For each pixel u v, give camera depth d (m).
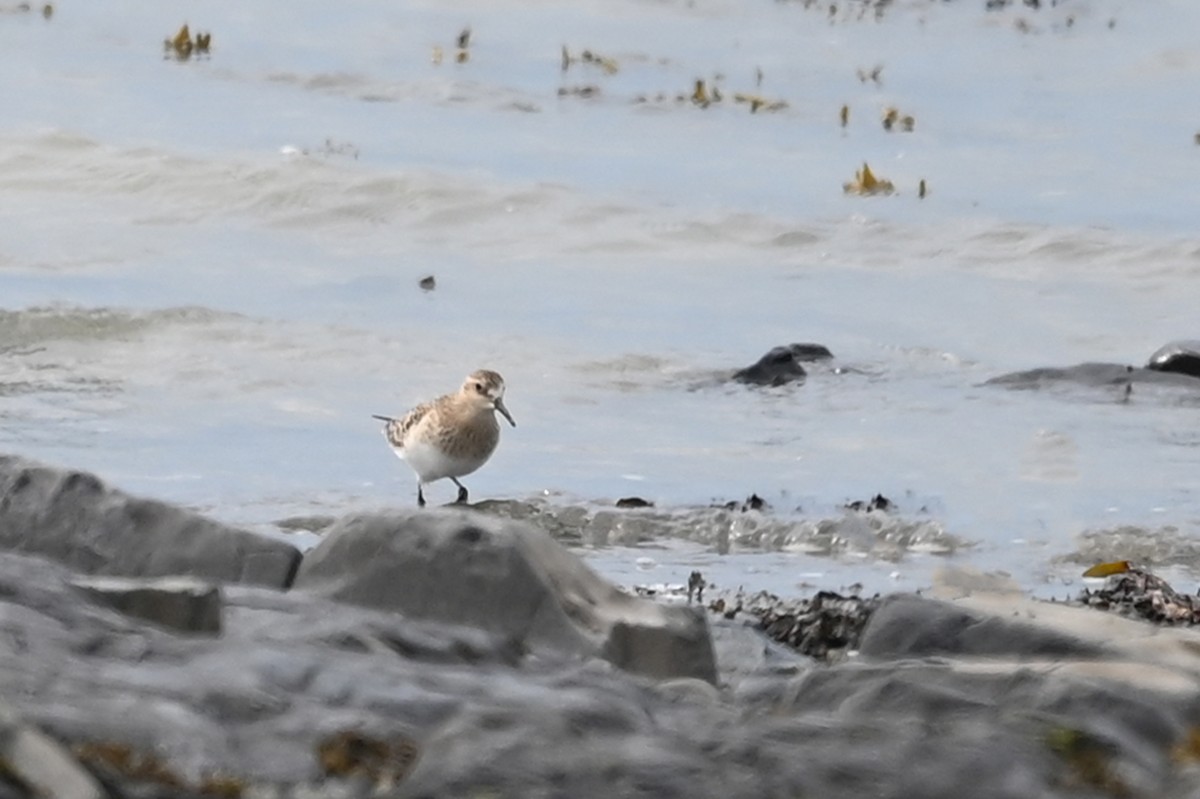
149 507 10.31
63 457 16.23
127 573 10.11
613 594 9.51
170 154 26.73
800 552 14.17
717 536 14.48
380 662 7.12
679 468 16.31
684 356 20.02
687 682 8.13
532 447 16.98
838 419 18.00
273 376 18.98
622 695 7.43
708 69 32.81
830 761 6.14
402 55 33.47
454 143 28.72
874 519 14.56
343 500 15.35
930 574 13.49
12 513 10.44
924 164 28.55
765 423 17.88
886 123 30.62
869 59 33.66
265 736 6.34
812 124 30.66
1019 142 29.92
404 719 6.62
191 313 20.56
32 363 19.05
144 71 32.31
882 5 35.62
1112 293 23.08
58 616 7.30
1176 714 7.21
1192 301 22.75
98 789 5.62
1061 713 7.12
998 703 7.21
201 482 15.71
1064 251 24.62
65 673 6.61
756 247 24.97
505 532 9.31
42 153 26.94
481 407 15.04
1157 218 25.92
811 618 11.28
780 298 22.77
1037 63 33.84
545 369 19.56
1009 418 17.89
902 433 17.45
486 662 7.82
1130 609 12.12
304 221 25.44
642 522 14.65
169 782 5.91
